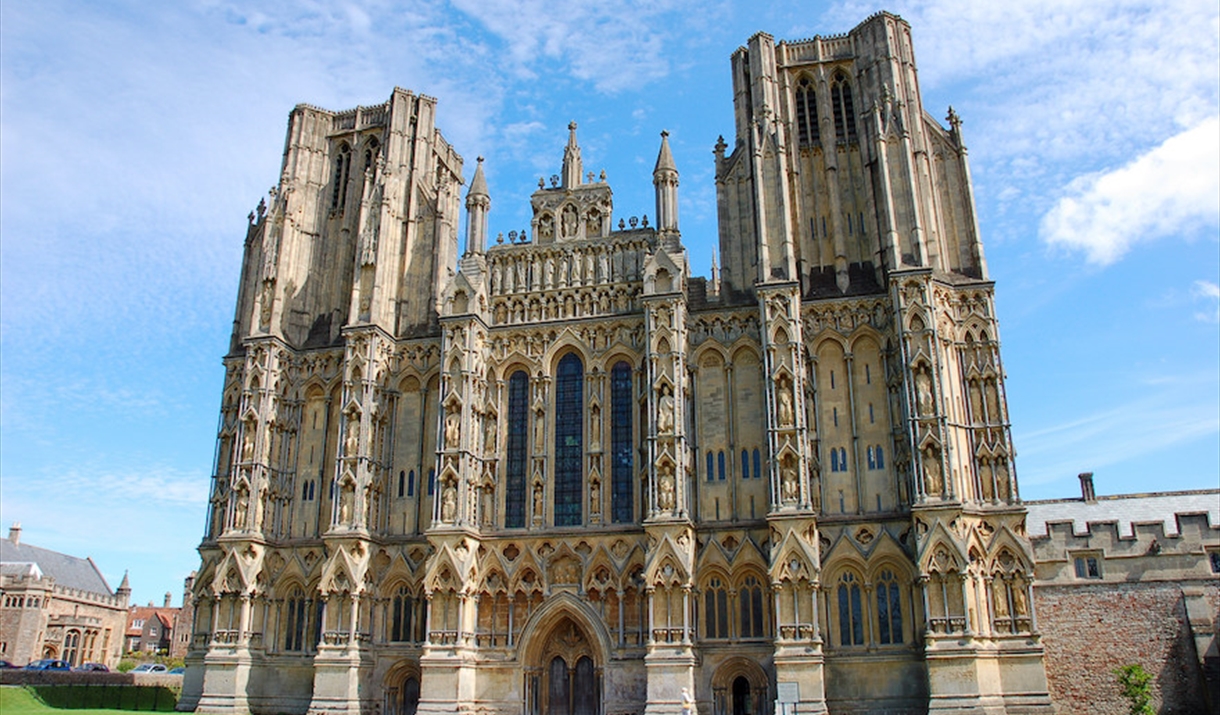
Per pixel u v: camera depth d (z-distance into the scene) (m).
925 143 60.81
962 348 55.59
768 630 53.06
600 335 61.91
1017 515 51.38
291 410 65.38
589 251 64.25
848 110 63.84
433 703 53.94
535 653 56.47
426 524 60.94
